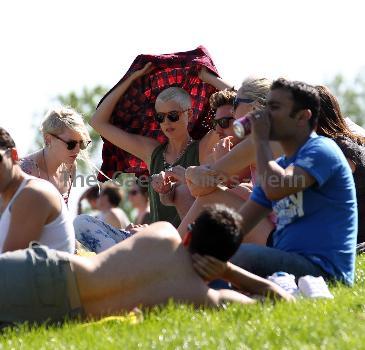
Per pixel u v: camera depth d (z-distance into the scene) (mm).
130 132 24109
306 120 16797
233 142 21391
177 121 22562
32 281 14727
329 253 16828
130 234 22047
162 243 15281
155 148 23391
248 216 17203
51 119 21641
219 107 21516
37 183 16500
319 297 15609
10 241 16234
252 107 20109
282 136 16781
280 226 17219
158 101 22641
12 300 14719
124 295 15055
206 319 14180
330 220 16844
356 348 12531
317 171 16391
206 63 23328
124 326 14195
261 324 13797
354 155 21328
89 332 13984
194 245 15258
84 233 21312
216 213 15227
